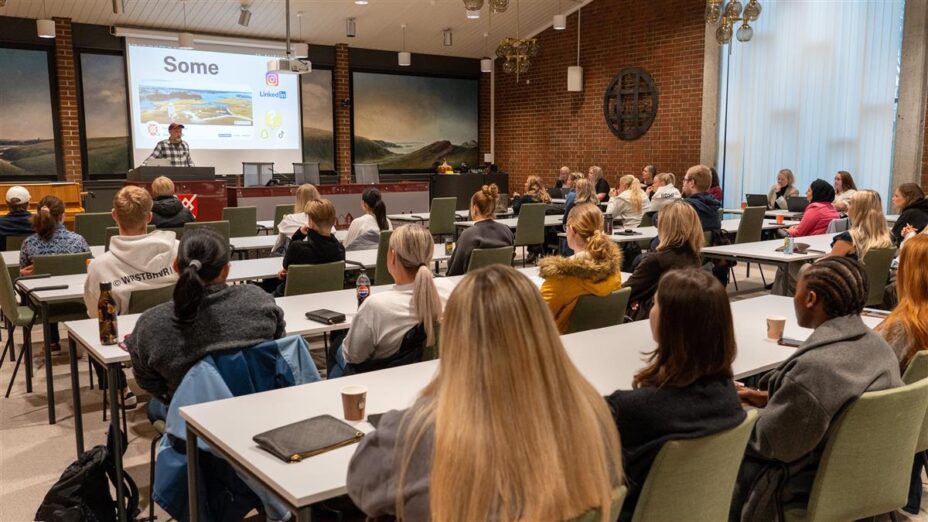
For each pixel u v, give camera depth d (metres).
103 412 3.87
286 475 1.61
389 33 11.80
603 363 2.46
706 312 1.54
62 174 10.01
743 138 9.75
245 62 11.20
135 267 3.30
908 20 8.03
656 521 1.53
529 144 12.98
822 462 1.85
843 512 1.90
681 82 10.34
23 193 5.71
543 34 12.40
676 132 10.48
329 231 4.19
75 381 3.05
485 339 1.09
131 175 8.38
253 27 10.85
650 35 10.69
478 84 13.64
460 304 1.12
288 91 11.67
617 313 3.25
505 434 1.06
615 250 3.17
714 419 1.55
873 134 8.48
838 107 8.75
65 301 4.39
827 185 6.46
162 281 3.36
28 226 5.71
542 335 1.11
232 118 11.17
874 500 1.92
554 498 1.06
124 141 10.41
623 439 1.57
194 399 2.11
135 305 3.30
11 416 3.83
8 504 2.89
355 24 11.23
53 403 3.73
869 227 4.50
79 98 10.02
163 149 8.97
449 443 1.06
